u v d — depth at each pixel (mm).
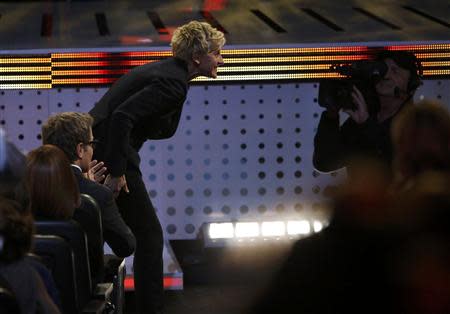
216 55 9070
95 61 11742
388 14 14375
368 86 9352
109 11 14906
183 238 11906
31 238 4930
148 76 8812
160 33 13258
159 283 9125
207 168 11875
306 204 12023
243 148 11922
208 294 10695
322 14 14523
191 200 11883
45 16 14453
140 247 9070
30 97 11719
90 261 7062
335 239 4031
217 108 11820
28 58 11672
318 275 4000
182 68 8914
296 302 3990
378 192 4094
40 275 5320
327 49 11969
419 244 3965
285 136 11961
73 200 6613
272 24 13680
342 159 9375
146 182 11828
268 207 11992
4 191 6297
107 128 8922
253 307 3996
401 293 3965
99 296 6867
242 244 11539
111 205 7684
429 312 3941
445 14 14398
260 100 11898
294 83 11930
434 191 4039
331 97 9273
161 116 8820
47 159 6512
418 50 12141
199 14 14742
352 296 3990
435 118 4168
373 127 9117
